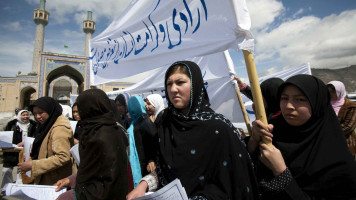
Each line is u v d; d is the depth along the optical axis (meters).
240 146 0.96
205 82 2.49
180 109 1.12
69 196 1.31
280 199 0.94
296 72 3.51
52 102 2.06
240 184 0.89
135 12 2.08
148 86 3.43
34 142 2.04
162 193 0.89
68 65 23.16
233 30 1.13
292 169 0.99
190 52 1.46
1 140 2.56
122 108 3.06
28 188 1.57
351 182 0.88
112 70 2.38
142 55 1.95
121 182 1.15
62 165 1.83
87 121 1.25
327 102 1.00
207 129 0.98
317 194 0.92
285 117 1.02
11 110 25.17
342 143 0.94
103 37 2.54
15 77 25.95
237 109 2.28
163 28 1.73
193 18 1.44
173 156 1.05
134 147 1.96
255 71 1.00
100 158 1.13
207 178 0.96
